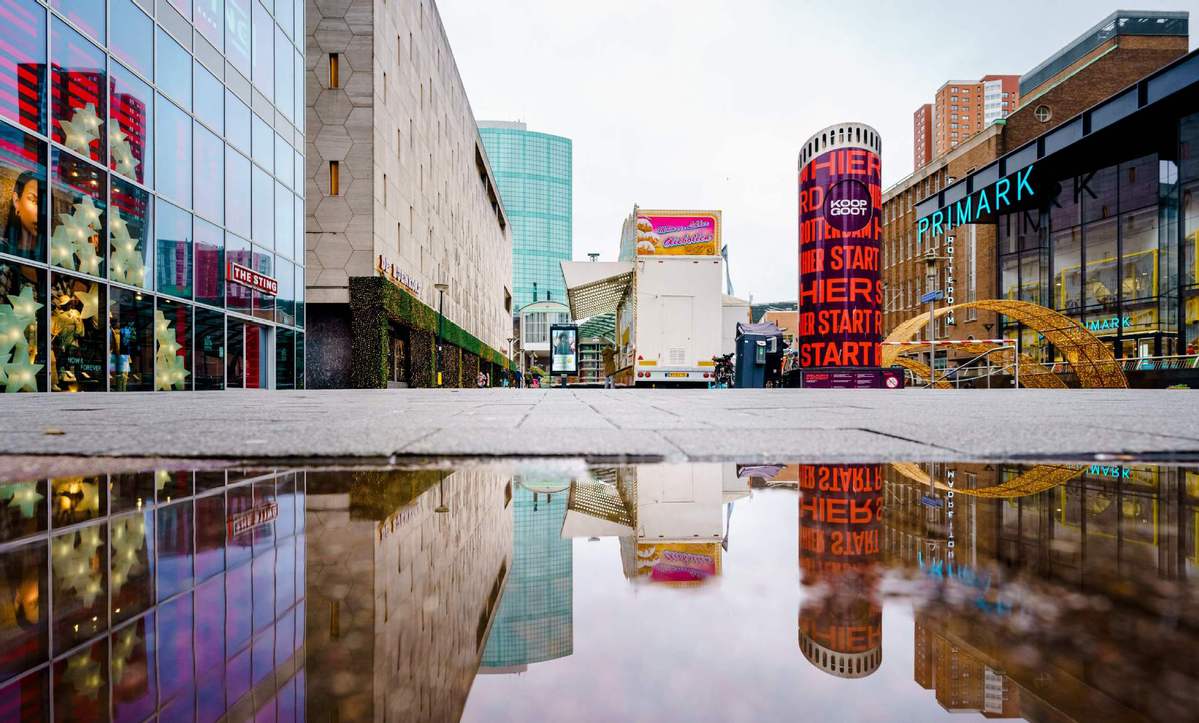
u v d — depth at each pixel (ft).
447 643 1.98
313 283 79.10
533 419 12.77
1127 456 6.73
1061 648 1.83
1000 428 9.98
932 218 116.37
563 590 2.56
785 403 21.25
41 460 6.73
